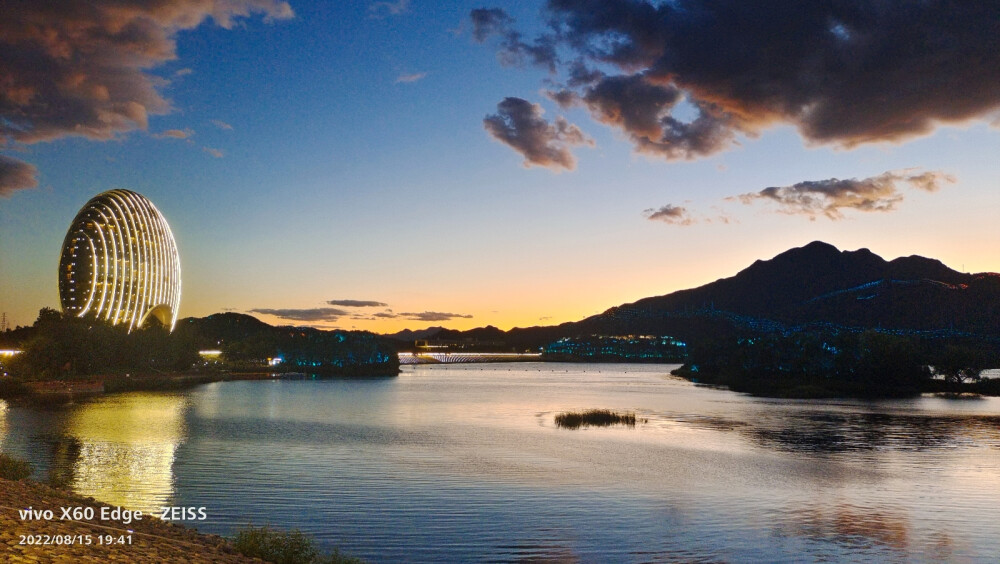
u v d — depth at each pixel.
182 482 48.38
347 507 42.09
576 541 35.97
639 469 57.03
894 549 35.41
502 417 103.25
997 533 38.38
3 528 21.62
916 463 61.44
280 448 66.19
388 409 116.44
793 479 53.50
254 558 26.58
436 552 33.75
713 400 142.62
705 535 37.47
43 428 79.38
